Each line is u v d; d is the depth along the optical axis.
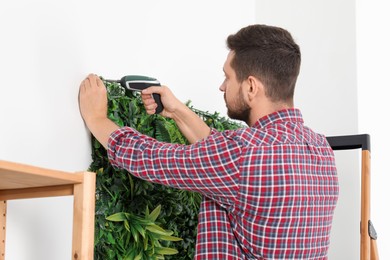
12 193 1.43
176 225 2.02
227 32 2.57
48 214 1.66
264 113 1.56
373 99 2.67
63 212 1.71
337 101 2.64
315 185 1.50
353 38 2.63
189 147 1.46
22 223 1.57
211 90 2.42
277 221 1.43
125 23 1.99
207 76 2.40
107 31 1.91
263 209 1.42
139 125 1.91
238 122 2.54
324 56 2.69
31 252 1.59
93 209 1.29
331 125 2.64
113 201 1.79
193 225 2.08
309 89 2.71
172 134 2.02
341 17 2.67
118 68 1.94
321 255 1.57
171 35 2.21
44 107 1.65
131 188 1.84
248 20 2.76
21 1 1.60
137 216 1.86
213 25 2.47
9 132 1.54
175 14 2.24
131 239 1.83
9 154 1.53
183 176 1.45
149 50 2.09
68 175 1.25
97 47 1.86
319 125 2.66
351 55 2.62
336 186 1.62
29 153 1.59
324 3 2.72
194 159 1.43
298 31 2.76
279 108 1.56
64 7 1.74
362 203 1.96
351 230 2.52
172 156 1.46
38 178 1.22
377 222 2.80
